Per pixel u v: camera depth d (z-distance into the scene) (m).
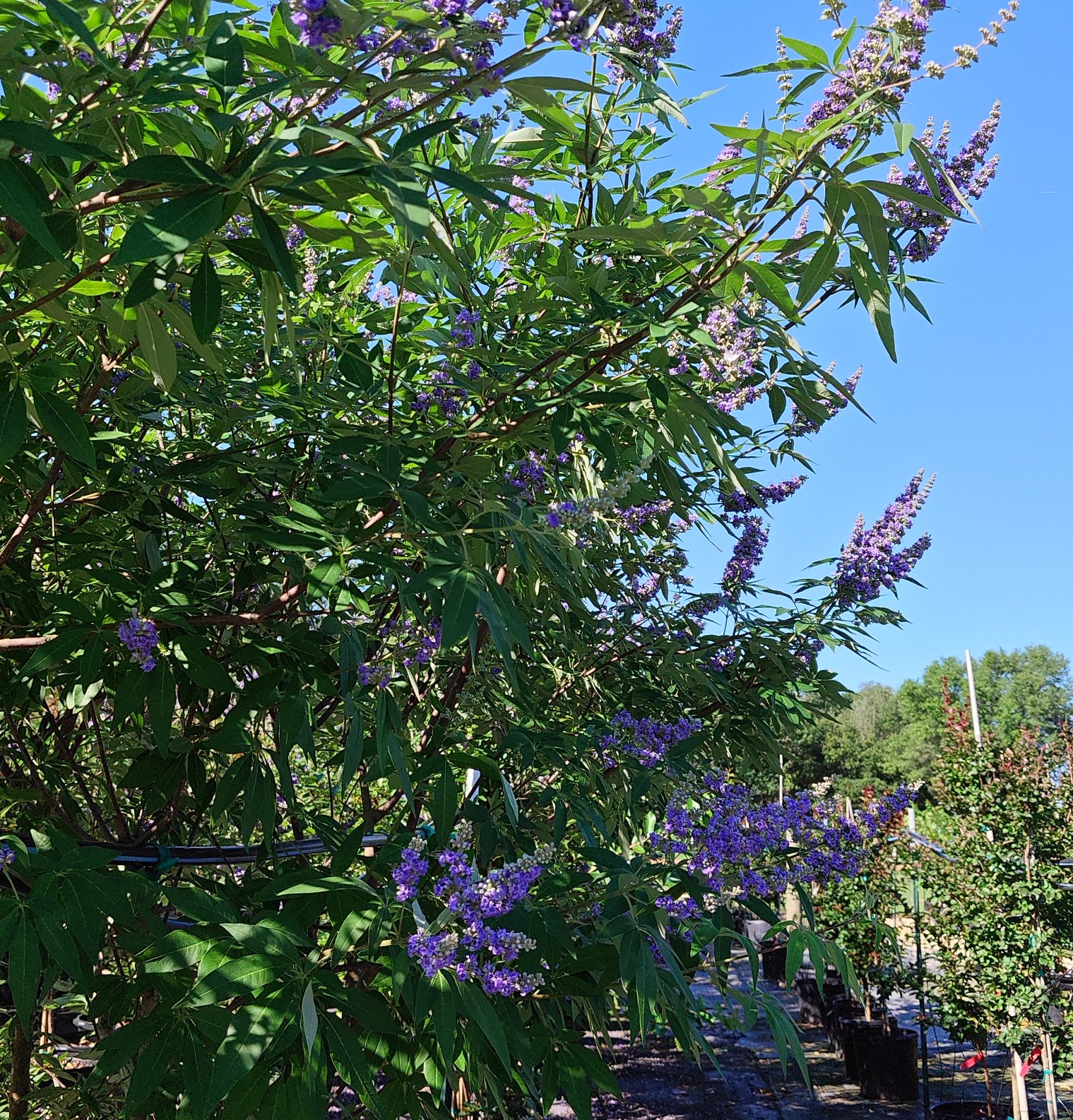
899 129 1.51
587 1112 2.03
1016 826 6.08
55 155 1.28
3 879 1.89
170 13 1.61
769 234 1.77
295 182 1.22
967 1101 6.89
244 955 1.74
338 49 1.56
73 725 3.04
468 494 2.18
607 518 2.59
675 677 3.45
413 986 1.81
